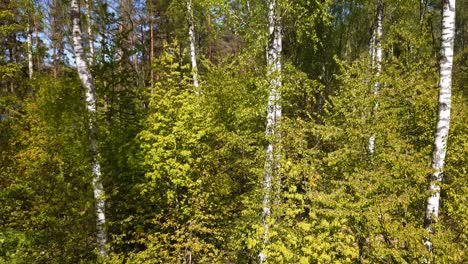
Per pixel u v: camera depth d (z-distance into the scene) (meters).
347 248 5.00
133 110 7.92
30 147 7.80
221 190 7.97
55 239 5.82
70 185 5.86
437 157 5.53
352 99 8.25
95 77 7.07
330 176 7.35
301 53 14.42
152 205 8.41
